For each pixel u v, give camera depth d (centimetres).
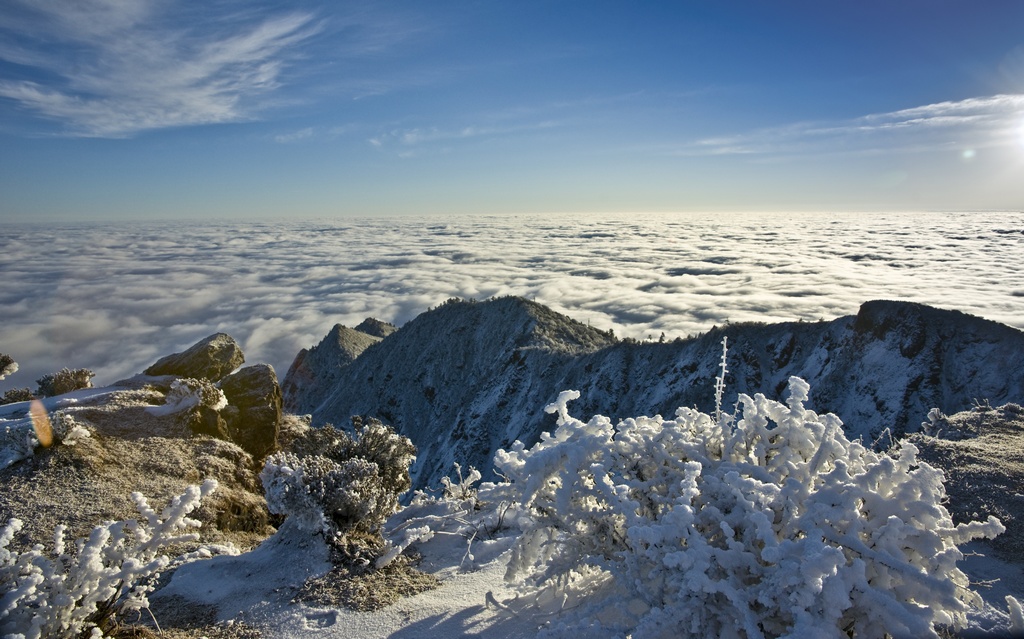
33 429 856
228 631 454
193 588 532
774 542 311
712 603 319
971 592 337
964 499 560
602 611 398
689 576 301
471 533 640
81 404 1084
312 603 488
